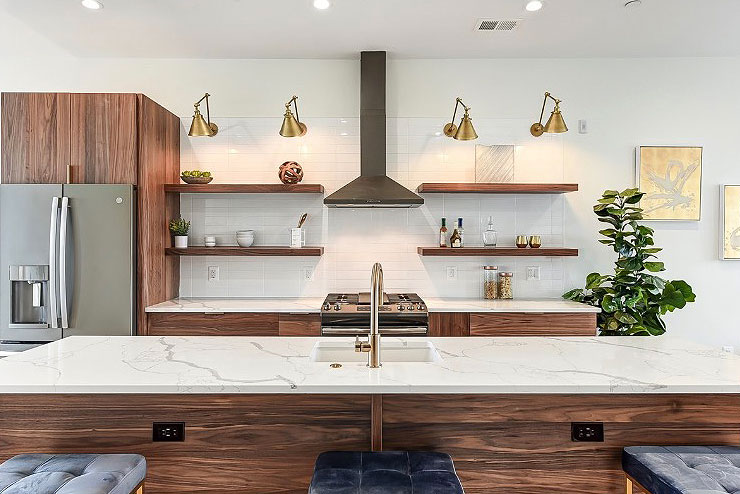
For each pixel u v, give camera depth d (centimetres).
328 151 454
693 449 189
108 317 375
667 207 455
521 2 342
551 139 455
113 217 373
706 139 456
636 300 389
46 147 380
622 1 341
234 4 345
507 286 446
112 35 399
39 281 369
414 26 382
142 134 382
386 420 198
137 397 198
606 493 200
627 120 455
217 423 198
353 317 376
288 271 456
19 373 197
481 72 453
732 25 383
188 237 453
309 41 411
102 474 164
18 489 154
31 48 426
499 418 198
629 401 199
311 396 199
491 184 425
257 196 453
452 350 238
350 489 155
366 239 456
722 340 459
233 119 453
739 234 455
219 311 389
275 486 199
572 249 427
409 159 454
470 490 199
